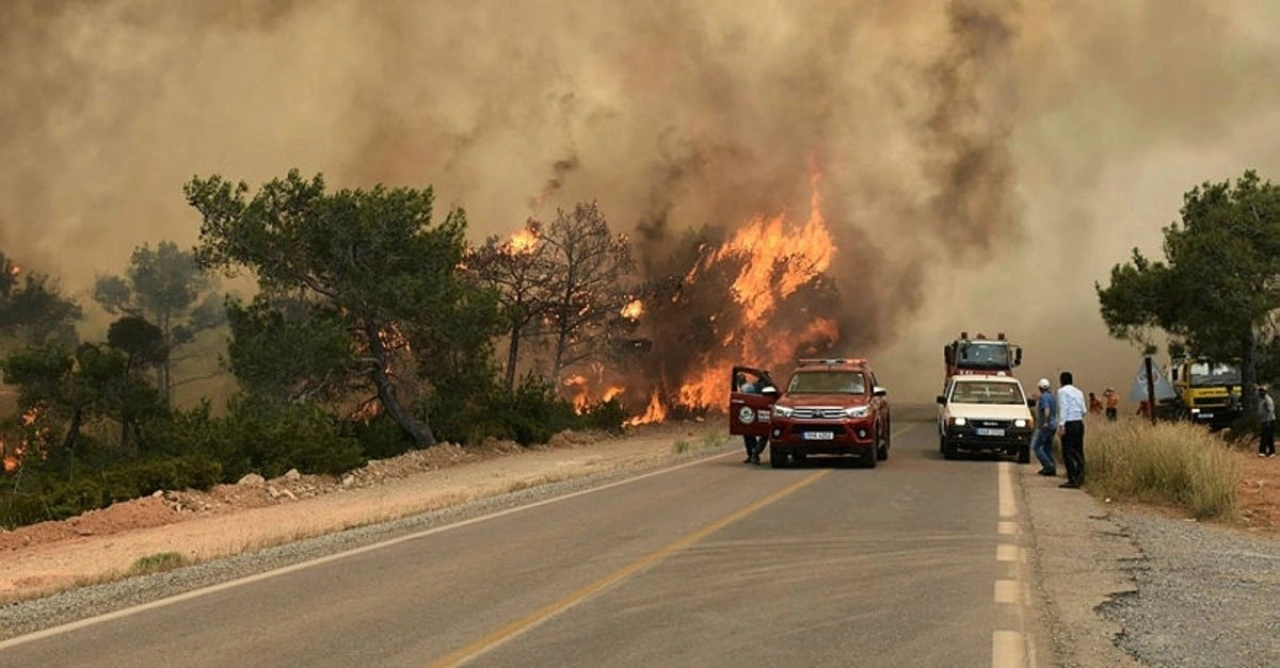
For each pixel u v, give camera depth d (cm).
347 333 3053
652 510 1585
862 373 2419
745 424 2420
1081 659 723
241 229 2964
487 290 3312
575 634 809
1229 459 1834
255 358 2925
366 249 3102
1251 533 1454
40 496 2025
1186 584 991
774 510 1557
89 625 871
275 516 1939
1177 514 1616
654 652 751
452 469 2908
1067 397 1900
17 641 817
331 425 2848
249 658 752
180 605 947
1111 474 1895
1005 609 880
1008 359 3509
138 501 2000
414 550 1247
